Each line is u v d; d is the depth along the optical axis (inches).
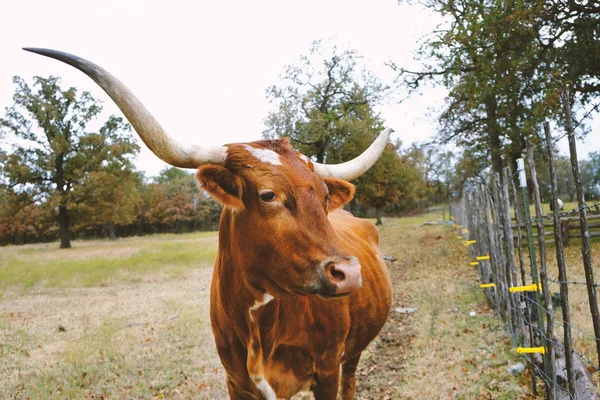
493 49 528.1
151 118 91.0
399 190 1459.2
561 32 500.4
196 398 201.2
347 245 157.8
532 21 470.9
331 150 1096.2
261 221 92.6
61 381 224.7
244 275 100.3
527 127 500.4
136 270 593.0
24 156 1398.9
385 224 1491.1
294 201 91.4
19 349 280.2
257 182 93.2
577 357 178.1
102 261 676.7
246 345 111.1
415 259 594.6
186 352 262.2
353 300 141.6
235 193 95.7
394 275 492.1
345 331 129.6
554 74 479.5
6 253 1069.8
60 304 410.3
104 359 254.1
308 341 122.5
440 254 605.6
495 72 512.1
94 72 87.7
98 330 313.6
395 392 197.3
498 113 575.2
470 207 526.9
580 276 353.7
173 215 2461.9
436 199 2498.8
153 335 298.0
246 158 96.5
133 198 1649.9
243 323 108.7
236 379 120.0
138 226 2549.2
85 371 235.8
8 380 228.7
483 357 222.4
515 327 230.1
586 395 153.9
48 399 205.8
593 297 118.1
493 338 245.6
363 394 199.9
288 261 89.4
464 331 265.6
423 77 691.4
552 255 457.4
